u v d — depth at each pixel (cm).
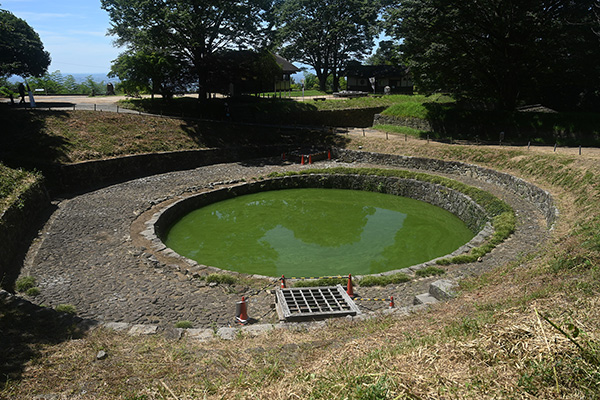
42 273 1356
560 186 1950
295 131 3625
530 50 2927
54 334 910
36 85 5894
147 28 3175
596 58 2894
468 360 504
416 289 1280
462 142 3180
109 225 1823
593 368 424
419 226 2192
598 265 891
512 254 1466
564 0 2802
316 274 1619
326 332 912
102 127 2875
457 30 2981
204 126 3359
